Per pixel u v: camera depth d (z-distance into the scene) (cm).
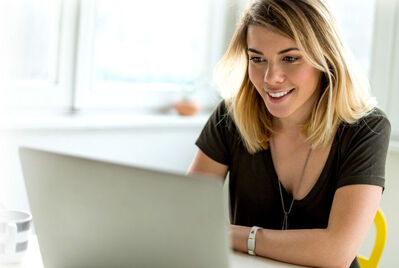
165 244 108
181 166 317
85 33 280
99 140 280
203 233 103
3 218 139
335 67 157
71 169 113
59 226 120
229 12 338
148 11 306
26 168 120
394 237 259
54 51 273
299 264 144
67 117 275
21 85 263
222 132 181
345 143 161
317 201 165
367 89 167
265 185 172
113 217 111
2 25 253
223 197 99
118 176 107
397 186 257
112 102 297
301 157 167
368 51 286
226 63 173
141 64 309
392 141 267
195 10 325
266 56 154
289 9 150
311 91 157
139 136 295
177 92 324
